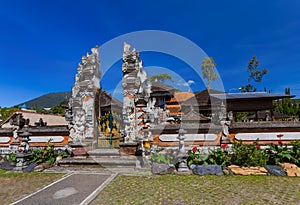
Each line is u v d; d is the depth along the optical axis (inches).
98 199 174.4
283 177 228.7
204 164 268.7
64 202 169.3
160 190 193.6
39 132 386.6
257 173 240.7
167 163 278.2
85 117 354.0
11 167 292.7
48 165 298.8
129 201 168.9
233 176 236.4
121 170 272.7
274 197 170.7
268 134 326.6
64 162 306.5
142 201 168.4
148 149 287.7
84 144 331.9
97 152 323.0
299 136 316.5
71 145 330.0
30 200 175.6
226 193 181.8
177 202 164.6
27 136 308.3
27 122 408.8
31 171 277.7
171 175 246.8
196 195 178.7
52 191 197.5
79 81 363.9
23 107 753.0
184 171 250.5
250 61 1167.0
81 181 229.3
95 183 220.5
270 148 282.2
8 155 382.3
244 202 161.2
